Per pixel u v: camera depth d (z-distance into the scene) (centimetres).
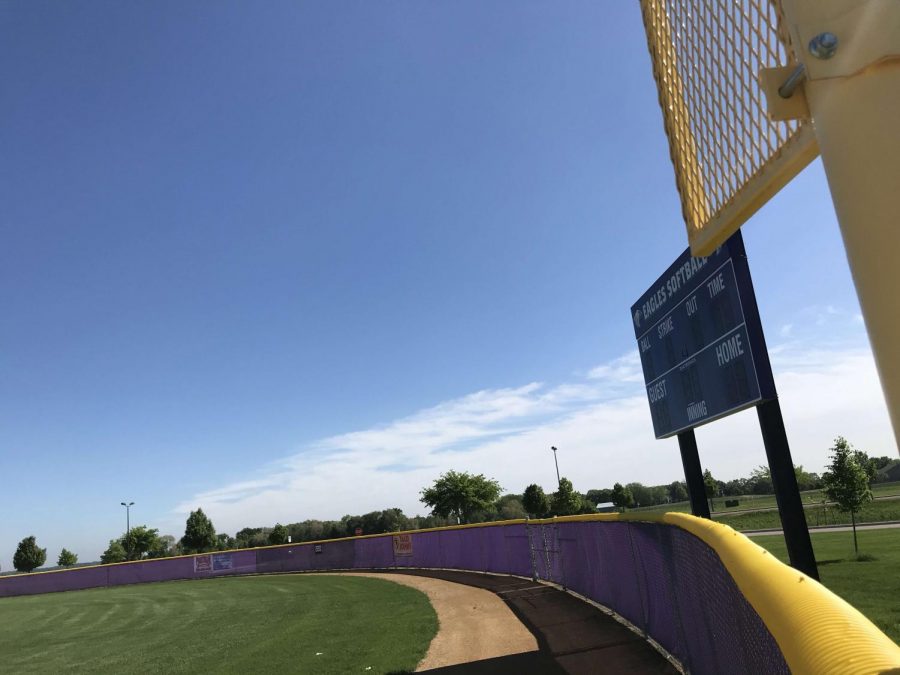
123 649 1262
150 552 5988
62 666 1135
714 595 369
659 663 617
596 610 955
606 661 666
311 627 1230
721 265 849
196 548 5819
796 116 125
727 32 182
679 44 222
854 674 102
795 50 118
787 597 165
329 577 2572
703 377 941
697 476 1058
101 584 3734
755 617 226
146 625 1619
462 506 4344
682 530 491
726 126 189
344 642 1019
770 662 210
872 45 105
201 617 1662
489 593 1404
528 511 5078
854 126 107
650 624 702
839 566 1134
